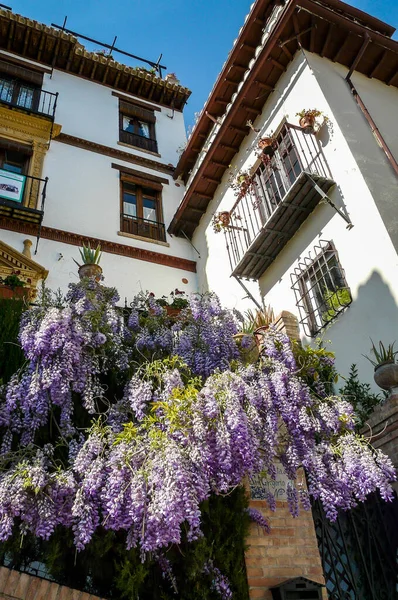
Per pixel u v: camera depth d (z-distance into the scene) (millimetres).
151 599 3326
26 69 12422
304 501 3688
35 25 12289
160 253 11156
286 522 3865
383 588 4051
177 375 3920
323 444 3875
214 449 3332
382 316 6141
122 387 4594
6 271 8305
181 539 3432
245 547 3574
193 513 2824
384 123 8328
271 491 3977
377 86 9102
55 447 3559
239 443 3352
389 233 6328
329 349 6867
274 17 8984
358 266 6715
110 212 11094
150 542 2861
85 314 4598
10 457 3490
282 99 9164
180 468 2963
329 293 7062
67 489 3137
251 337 5094
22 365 4164
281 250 8586
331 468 3719
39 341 3910
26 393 3768
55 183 10680
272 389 4145
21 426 3695
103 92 13617
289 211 7844
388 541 4277
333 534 4223
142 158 12727
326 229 7496
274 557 3646
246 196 9633
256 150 9578
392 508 4430
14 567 3215
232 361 4527
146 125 14008
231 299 9844
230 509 3691
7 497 2955
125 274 10305
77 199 10766
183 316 5539
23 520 3092
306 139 8211
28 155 10672
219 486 3264
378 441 4672
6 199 9227
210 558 3391
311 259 7711
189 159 12500
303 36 8797
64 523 3066
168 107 14836
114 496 3029
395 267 6113
